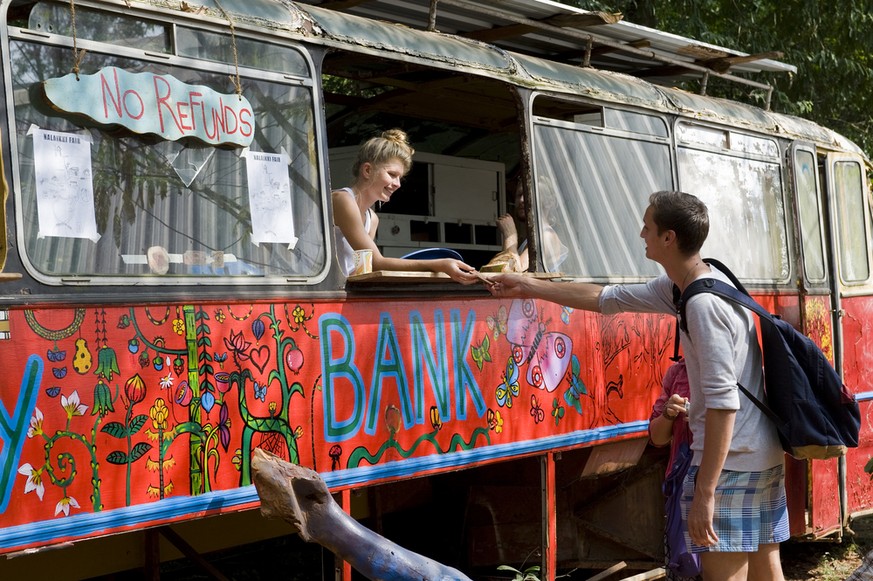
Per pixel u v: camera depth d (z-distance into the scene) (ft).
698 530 11.62
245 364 11.93
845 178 23.34
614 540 18.40
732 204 20.22
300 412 12.45
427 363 14.11
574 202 16.80
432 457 14.05
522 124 16.05
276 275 12.44
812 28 36.70
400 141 14.75
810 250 21.91
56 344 10.30
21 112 10.32
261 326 12.15
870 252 23.66
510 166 23.79
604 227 17.31
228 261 11.99
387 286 13.70
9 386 9.91
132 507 10.76
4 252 9.94
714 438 11.48
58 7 10.75
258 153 12.48
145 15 11.44
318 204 13.10
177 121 11.57
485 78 15.57
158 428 11.05
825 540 22.36
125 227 11.07
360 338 13.28
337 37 13.48
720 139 20.21
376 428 13.33
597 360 16.98
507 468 18.15
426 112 21.66
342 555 8.32
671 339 18.63
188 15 11.82
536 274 14.84
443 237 20.70
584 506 18.66
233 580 18.60
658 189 18.58
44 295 10.27
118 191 11.05
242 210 12.22
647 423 17.89
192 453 11.33
